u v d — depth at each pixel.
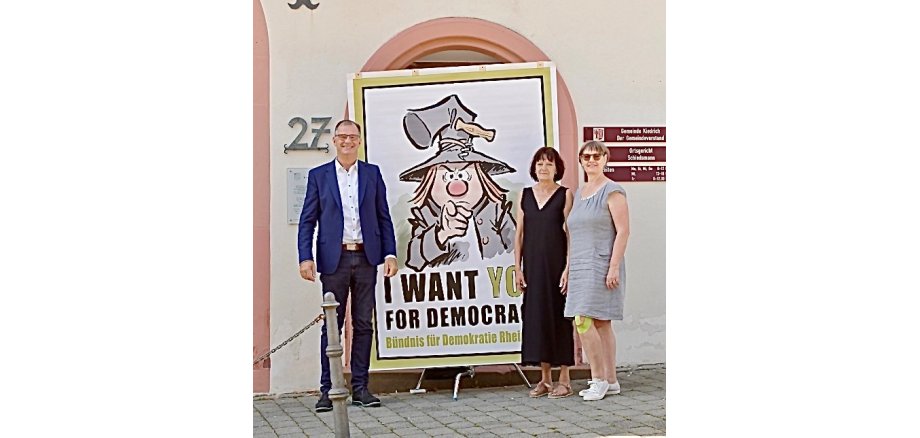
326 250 7.25
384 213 7.45
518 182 7.84
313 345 8.10
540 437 5.96
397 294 7.73
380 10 8.17
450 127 7.85
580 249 7.16
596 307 7.11
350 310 7.86
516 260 7.63
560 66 8.34
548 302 7.43
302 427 6.57
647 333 8.48
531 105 7.89
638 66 8.42
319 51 8.12
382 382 8.02
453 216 7.80
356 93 7.85
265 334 8.04
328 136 8.12
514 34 8.28
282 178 8.06
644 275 8.46
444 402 7.39
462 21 8.23
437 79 7.87
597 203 7.12
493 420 6.56
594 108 8.38
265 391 8.03
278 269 8.05
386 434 6.23
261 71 8.06
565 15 8.35
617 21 8.41
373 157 7.80
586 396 7.19
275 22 8.08
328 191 7.24
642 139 8.43
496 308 7.75
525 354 7.46
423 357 7.69
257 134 8.05
